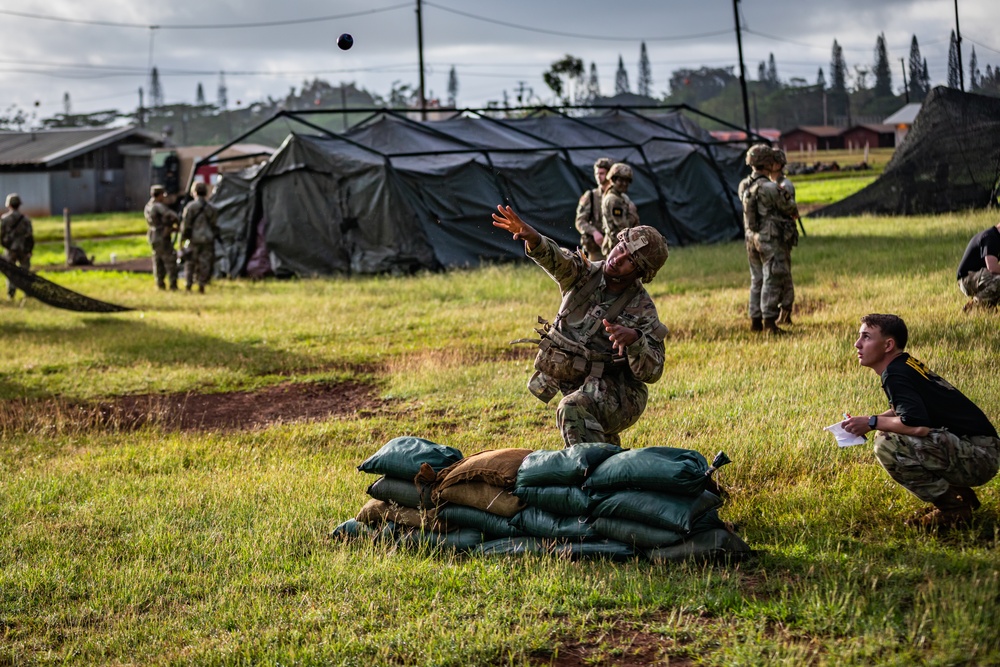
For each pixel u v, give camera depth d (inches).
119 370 495.5
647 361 217.0
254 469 309.9
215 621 191.5
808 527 216.5
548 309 601.0
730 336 461.1
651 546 199.8
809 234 935.0
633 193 983.0
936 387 204.5
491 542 217.2
